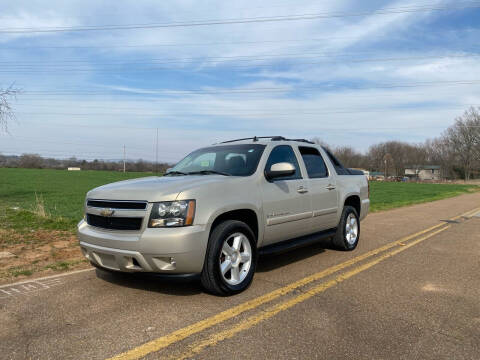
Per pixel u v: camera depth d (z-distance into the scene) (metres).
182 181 4.06
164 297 3.96
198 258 3.67
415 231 9.02
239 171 4.68
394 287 4.41
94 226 4.14
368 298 4.00
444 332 3.16
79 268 5.18
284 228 4.86
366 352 2.79
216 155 5.24
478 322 3.38
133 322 3.31
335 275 4.88
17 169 73.19
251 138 5.68
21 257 5.79
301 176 5.36
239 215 4.37
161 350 2.80
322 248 6.73
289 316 3.47
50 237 7.46
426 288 4.38
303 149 5.74
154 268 3.63
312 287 4.36
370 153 131.00
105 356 2.71
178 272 3.65
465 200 21.67
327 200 5.77
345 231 6.35
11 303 3.80
